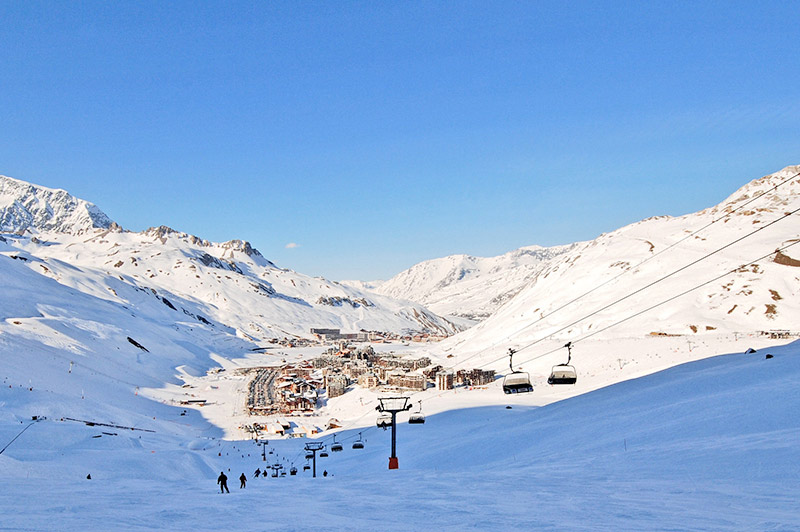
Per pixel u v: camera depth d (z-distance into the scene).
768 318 151.25
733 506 15.08
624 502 16.61
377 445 83.00
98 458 62.44
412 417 69.62
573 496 18.27
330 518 16.06
